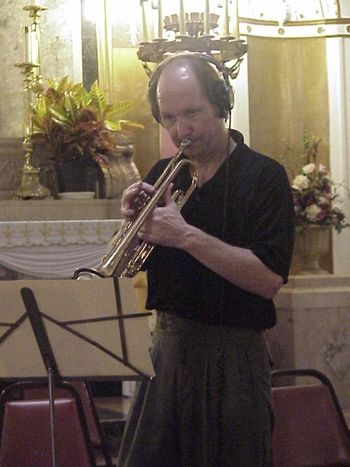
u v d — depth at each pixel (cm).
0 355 286
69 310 279
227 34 607
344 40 838
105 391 760
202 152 311
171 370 309
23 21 803
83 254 673
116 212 734
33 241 664
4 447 404
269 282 299
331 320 762
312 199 777
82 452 409
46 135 743
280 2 838
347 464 430
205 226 312
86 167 748
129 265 310
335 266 828
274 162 314
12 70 798
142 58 605
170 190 305
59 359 282
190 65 309
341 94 835
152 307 317
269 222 304
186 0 617
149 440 311
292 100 843
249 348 307
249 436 303
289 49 845
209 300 305
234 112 816
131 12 814
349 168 834
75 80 805
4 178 765
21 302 280
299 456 422
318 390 437
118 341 280
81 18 809
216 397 303
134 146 811
